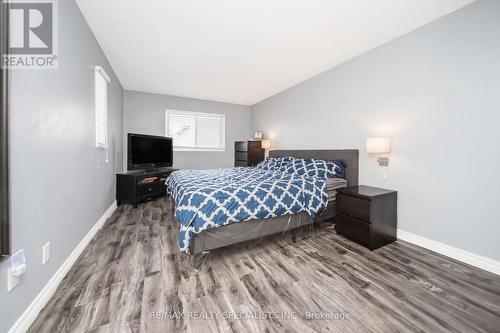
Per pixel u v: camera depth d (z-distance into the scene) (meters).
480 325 1.20
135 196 3.62
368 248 2.13
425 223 2.19
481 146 1.81
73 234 1.82
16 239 1.08
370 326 1.18
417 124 2.24
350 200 2.33
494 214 1.74
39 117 1.30
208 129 5.50
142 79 3.92
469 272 1.73
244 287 1.51
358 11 1.98
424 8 1.92
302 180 2.42
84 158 2.11
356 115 2.91
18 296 1.09
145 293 1.43
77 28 1.92
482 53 1.79
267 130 5.15
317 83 3.59
